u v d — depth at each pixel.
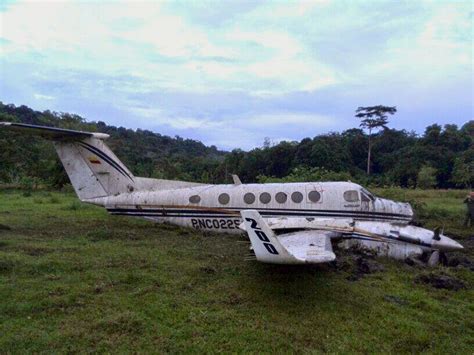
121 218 13.77
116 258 8.41
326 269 8.04
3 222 12.74
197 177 47.50
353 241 9.20
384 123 74.00
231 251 9.30
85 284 6.77
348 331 5.38
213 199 10.88
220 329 5.29
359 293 6.78
